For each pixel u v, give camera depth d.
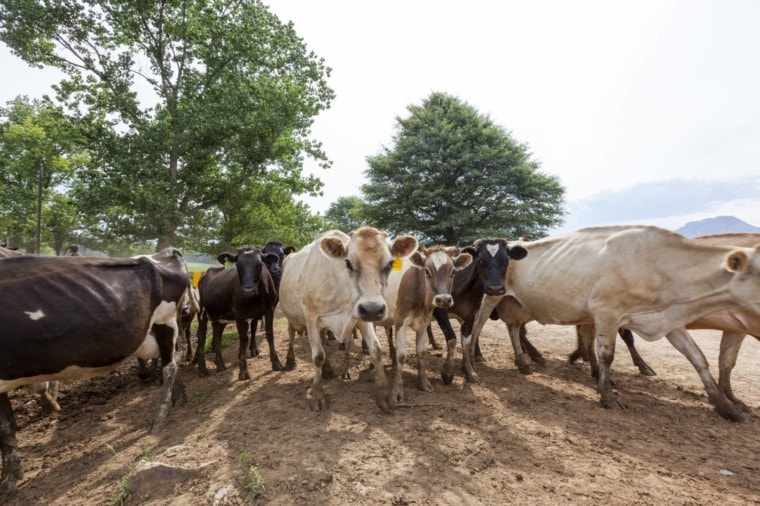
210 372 7.43
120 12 19.14
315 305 5.37
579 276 6.04
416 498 3.19
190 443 4.38
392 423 4.62
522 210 31.83
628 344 7.21
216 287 7.17
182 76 20.38
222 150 19.84
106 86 19.78
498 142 32.84
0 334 3.88
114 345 4.61
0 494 3.95
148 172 16.98
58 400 6.63
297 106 19.61
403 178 32.28
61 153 28.59
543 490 3.35
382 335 10.31
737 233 6.34
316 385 5.19
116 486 3.70
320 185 22.72
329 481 3.40
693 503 3.26
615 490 3.38
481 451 3.97
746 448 4.35
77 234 29.86
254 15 20.67
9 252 6.52
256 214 21.53
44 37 18.98
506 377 6.71
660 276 5.57
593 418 5.00
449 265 5.69
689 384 6.54
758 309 5.06
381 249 4.74
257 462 3.71
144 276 5.22
